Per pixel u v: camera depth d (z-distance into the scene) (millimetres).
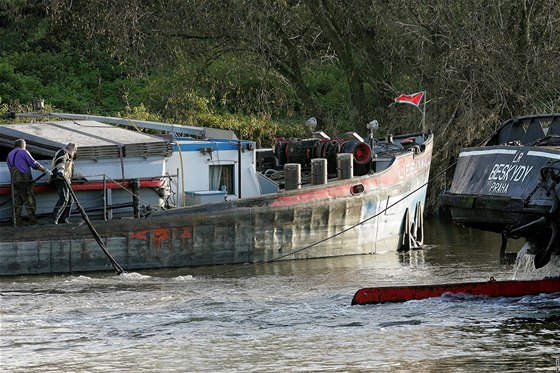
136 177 40812
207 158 43000
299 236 42531
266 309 30469
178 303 31719
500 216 32000
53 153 39844
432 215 59000
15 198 38625
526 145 33062
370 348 25266
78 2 70688
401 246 46281
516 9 59750
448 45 60344
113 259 39375
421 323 27984
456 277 36844
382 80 65562
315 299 32219
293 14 67375
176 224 40219
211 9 65312
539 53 59094
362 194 43938
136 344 26109
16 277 37906
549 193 29859
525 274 34125
